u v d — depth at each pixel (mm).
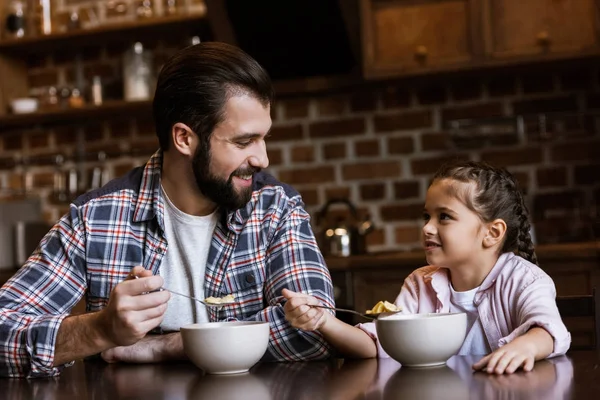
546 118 3275
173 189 1559
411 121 3449
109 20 3756
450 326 1241
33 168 3859
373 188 3480
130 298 1264
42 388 1250
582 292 2691
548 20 3004
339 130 3521
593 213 3248
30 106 3682
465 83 3393
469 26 3076
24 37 3668
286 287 1528
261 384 1162
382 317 1311
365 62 3168
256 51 3418
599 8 2949
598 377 1095
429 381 1121
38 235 3574
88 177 3783
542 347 1245
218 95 1427
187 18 3439
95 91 3627
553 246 2809
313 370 1284
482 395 1002
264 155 1482
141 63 3582
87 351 1336
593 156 3264
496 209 1573
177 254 1589
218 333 1255
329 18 3285
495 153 3357
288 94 3471
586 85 3277
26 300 1486
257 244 1578
